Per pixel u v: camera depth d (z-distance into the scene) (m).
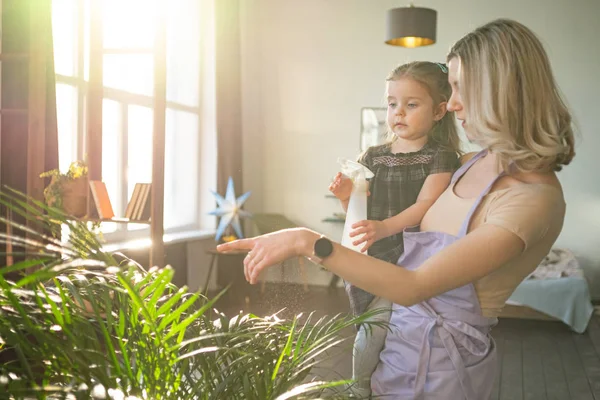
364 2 8.72
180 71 8.06
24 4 4.34
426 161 1.70
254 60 8.97
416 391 1.33
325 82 8.88
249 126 8.87
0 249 4.06
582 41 8.05
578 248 8.12
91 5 4.63
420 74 1.70
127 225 6.68
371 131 8.75
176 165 8.00
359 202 1.63
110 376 0.91
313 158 8.94
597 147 8.05
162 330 0.94
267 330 1.18
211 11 8.21
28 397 0.86
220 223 8.14
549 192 1.22
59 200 4.20
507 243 1.14
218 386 0.94
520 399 4.26
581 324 6.20
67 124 5.80
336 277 8.20
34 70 3.92
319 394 1.03
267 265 1.09
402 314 1.42
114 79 6.53
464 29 8.35
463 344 1.34
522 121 1.23
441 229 1.39
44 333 0.91
